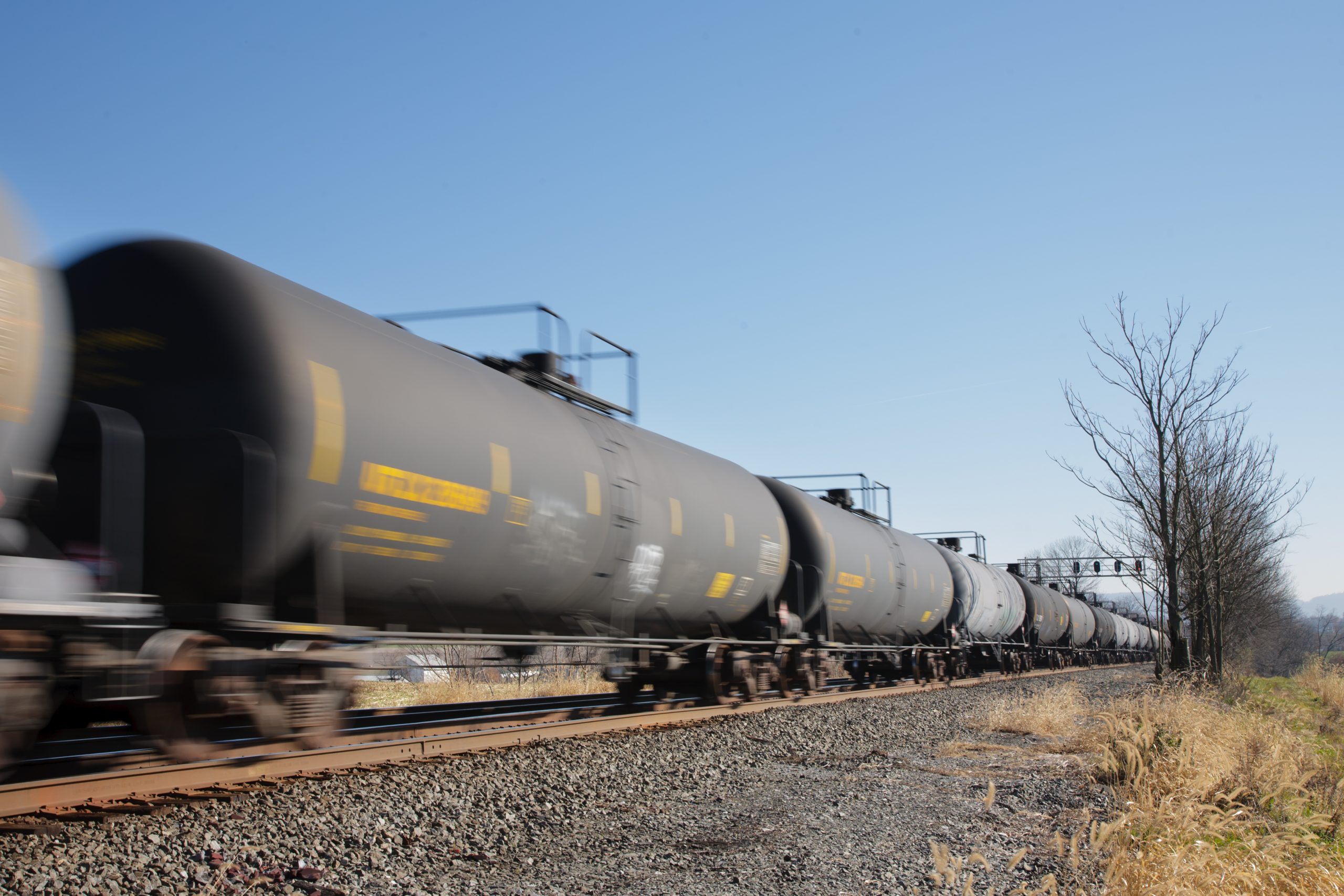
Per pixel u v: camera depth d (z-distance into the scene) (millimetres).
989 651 33500
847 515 21625
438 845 6727
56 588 6133
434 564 9664
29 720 6082
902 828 7723
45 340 5766
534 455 10930
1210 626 30359
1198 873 5629
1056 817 8297
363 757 8820
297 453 7914
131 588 7172
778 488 19250
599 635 13078
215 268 8148
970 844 7215
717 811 8305
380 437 8719
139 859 5617
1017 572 41156
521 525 10641
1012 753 12523
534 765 9391
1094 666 51469
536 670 25312
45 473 6652
